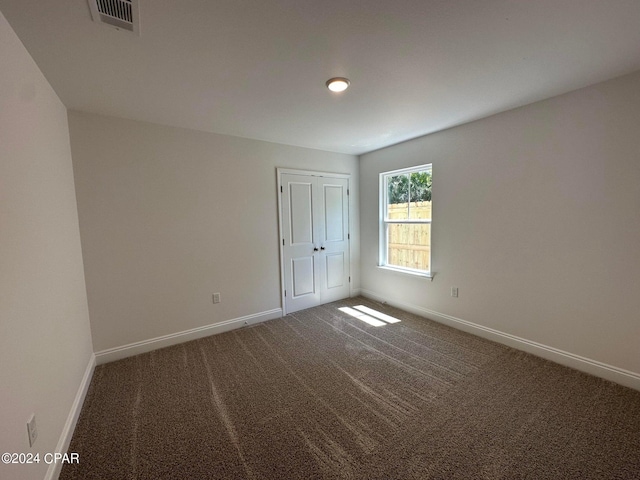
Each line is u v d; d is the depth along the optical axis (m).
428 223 3.68
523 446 1.65
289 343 3.08
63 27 1.41
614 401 2.01
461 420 1.88
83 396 2.16
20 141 1.45
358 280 4.76
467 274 3.21
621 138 2.10
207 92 2.21
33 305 1.45
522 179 2.67
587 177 2.28
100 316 2.70
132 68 1.83
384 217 4.32
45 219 1.72
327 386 2.29
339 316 3.86
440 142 3.35
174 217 3.05
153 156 2.91
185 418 1.96
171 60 1.75
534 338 2.70
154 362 2.72
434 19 1.42
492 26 1.49
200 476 1.51
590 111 2.23
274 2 1.27
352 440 1.73
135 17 1.35
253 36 1.53
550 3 1.32
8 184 1.29
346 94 2.28
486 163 2.93
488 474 1.48
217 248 3.34
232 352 2.91
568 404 2.00
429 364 2.59
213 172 3.27
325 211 4.28
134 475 1.53
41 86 1.82
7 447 1.13
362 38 1.57
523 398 2.08
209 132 3.22
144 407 2.08
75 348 2.11
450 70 1.94
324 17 1.39
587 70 1.98
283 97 2.32
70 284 2.12
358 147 4.07
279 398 2.16
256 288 3.67
